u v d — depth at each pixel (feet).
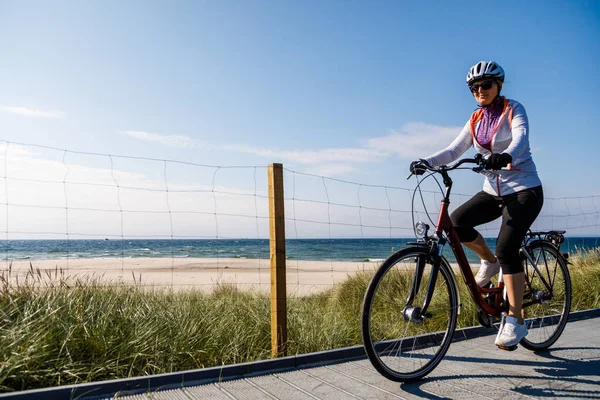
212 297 18.10
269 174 11.78
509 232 10.00
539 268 11.75
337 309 19.27
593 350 11.62
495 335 13.20
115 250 169.58
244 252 155.84
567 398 8.36
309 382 9.10
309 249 159.63
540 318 11.68
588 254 30.22
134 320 11.66
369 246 179.32
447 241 9.80
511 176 10.26
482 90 10.47
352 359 10.73
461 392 8.61
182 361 10.62
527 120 10.18
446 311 10.11
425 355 10.10
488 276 10.91
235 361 11.14
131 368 9.66
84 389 7.96
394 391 8.63
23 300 11.71
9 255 121.19
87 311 11.43
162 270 63.87
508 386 8.96
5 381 8.38
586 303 19.40
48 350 9.48
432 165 10.30
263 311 14.48
